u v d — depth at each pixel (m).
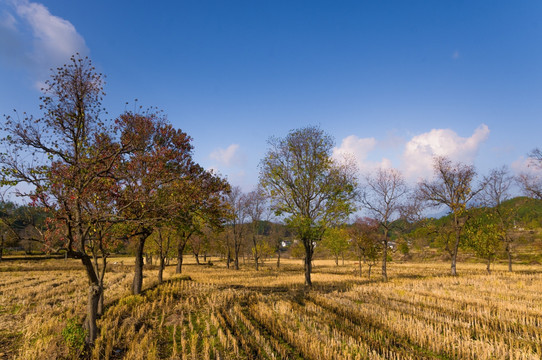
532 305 15.70
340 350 9.66
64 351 9.49
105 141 11.75
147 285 25.19
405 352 9.61
